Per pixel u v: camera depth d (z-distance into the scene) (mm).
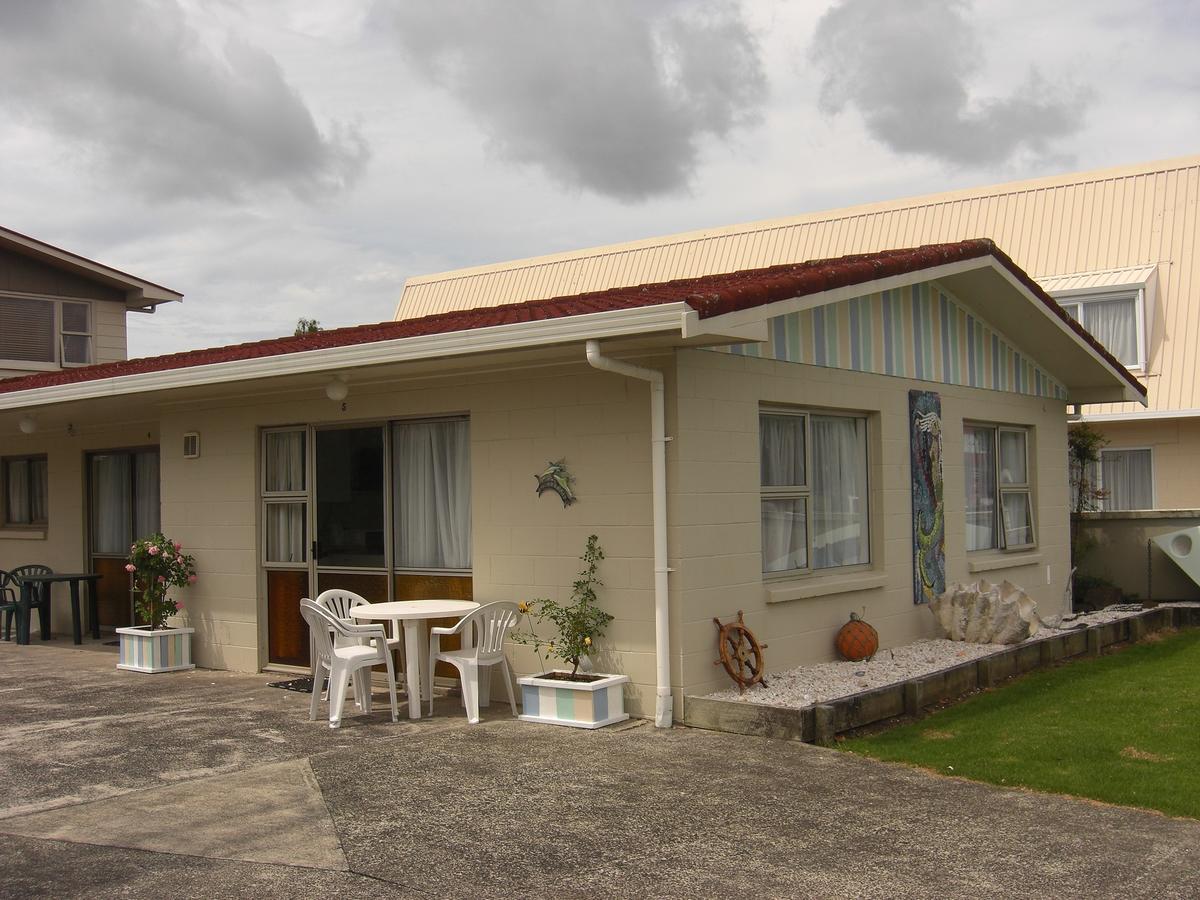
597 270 24594
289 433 11125
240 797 6602
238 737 8172
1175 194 19828
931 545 11617
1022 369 13664
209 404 11625
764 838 5875
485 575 9492
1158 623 13617
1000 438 13414
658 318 7250
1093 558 16000
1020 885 5230
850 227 22469
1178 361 18281
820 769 7215
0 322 19172
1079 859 5574
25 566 14609
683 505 8492
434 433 10109
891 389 11125
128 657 11508
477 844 5773
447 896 5105
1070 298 19250
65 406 12195
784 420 9984
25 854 5645
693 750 7691
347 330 11891
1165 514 15500
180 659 11477
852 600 10516
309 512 10883
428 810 6336
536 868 5445
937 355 11906
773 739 7996
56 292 19812
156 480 13820
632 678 8672
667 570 8430
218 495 11547
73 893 5125
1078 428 16734
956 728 8367
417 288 27438
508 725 8508
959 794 6684
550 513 9109
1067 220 20516
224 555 11492
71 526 14742
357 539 10586
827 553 10477
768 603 9438
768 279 8297
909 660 10367
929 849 5719
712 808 6375
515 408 9344
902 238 21844
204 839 5855
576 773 7105
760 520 9359
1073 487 16469
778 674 9508
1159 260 19297
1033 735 8109
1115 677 10492
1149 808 6426
